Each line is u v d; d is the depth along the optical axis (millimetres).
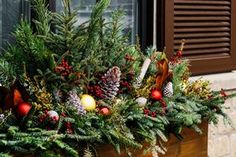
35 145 2201
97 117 2385
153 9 3428
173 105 2711
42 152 2217
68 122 2309
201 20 3594
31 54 2457
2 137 2186
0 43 2922
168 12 3418
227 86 3643
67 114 2354
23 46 2471
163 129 2609
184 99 2787
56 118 2293
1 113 2285
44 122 2299
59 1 3043
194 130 2830
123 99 2576
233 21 3781
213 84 3543
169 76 2803
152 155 2609
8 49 2701
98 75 2564
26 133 2227
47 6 2730
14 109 2303
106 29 2660
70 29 2486
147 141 2537
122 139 2406
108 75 2516
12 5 2945
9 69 2453
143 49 3455
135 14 3438
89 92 2520
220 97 2879
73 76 2424
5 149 2174
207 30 3631
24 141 2172
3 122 2230
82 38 2473
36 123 2301
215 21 3674
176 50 3475
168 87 2758
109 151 2461
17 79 2395
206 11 3615
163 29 3418
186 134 2797
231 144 3752
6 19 2936
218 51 3703
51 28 2660
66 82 2439
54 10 2994
